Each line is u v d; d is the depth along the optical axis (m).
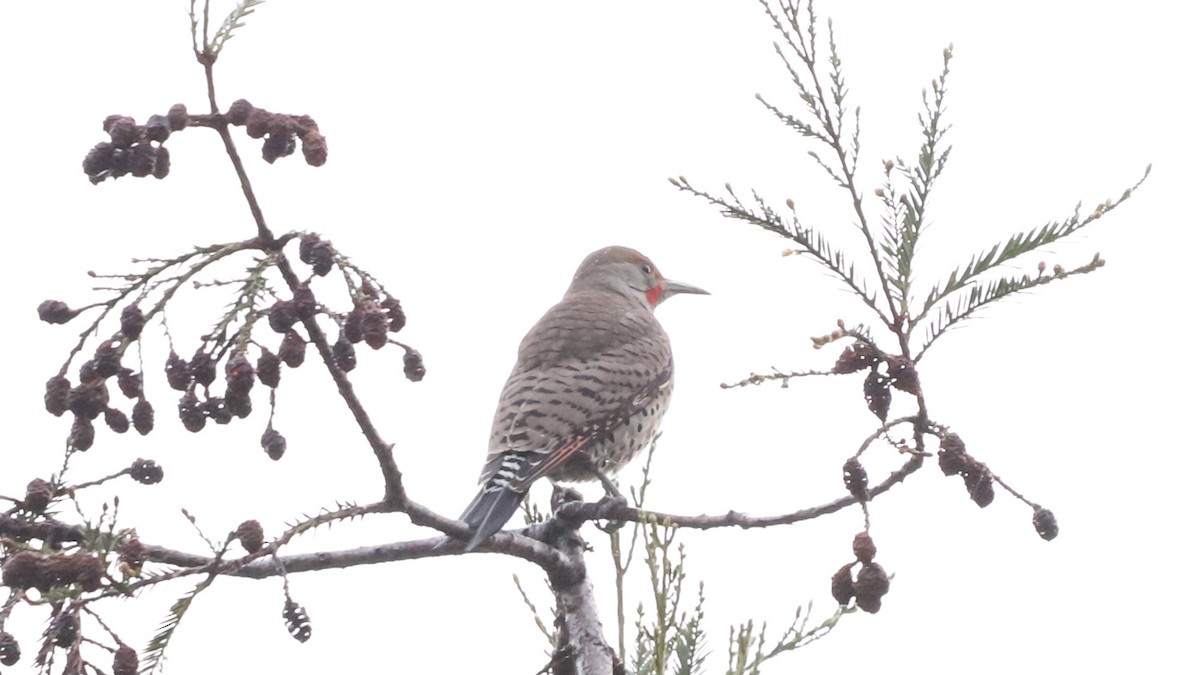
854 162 9.66
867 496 9.37
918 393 9.45
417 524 9.87
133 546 8.01
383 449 9.38
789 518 10.49
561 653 10.95
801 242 9.62
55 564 7.71
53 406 8.48
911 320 9.61
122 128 7.90
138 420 8.41
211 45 8.09
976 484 9.49
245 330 8.16
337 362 8.38
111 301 8.39
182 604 8.10
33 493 8.93
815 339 9.43
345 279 8.31
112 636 7.81
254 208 8.23
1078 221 9.54
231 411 8.12
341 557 10.24
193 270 8.28
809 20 9.77
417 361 8.49
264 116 8.09
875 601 9.04
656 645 9.43
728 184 9.76
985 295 9.55
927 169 9.73
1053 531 9.31
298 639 8.34
